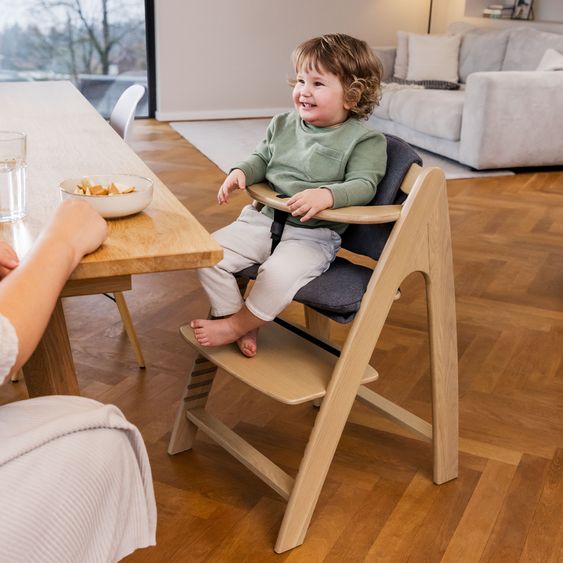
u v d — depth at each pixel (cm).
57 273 96
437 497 179
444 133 509
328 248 168
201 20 639
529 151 492
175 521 169
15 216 127
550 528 170
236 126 635
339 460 192
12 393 215
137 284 293
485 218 397
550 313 282
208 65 654
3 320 83
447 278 163
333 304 154
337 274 164
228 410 212
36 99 250
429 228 154
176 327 261
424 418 212
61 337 131
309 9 670
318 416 154
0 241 106
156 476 184
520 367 241
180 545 162
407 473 188
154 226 125
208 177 464
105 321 262
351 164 162
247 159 176
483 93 473
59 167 162
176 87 650
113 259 109
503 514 174
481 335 262
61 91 267
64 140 189
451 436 181
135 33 631
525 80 476
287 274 158
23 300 88
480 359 245
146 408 212
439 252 159
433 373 172
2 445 86
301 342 172
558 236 373
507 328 268
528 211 412
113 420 96
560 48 530
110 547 98
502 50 584
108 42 625
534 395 224
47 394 133
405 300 288
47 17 602
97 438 94
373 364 239
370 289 150
